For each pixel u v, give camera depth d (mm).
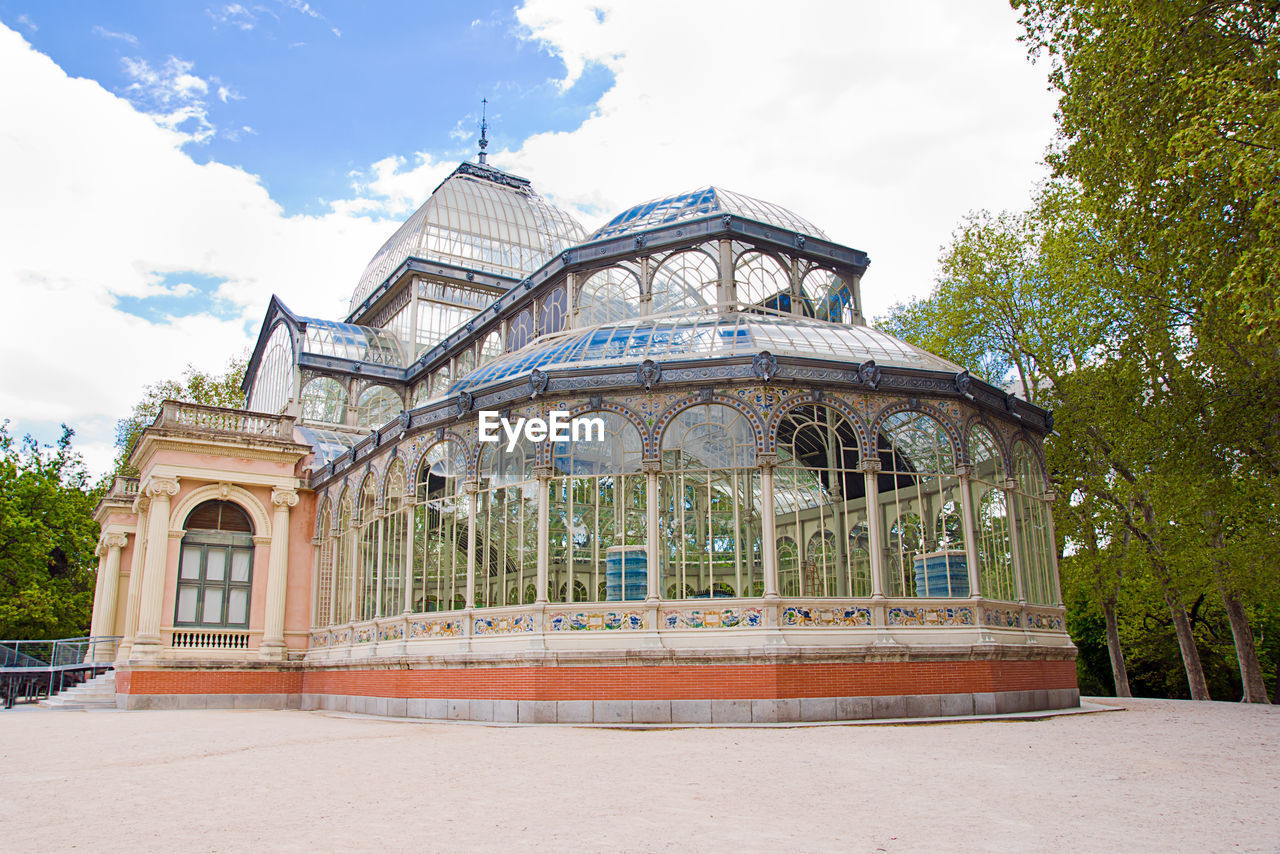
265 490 33344
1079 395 33188
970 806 9391
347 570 29984
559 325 30516
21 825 8680
